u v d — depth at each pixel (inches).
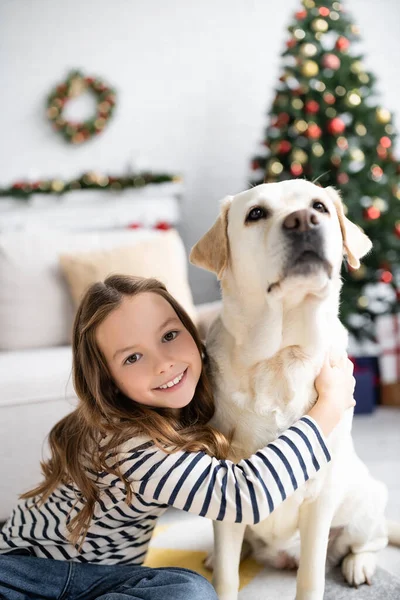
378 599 52.1
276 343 44.6
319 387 45.9
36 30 167.2
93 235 104.8
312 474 43.6
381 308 134.5
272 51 172.1
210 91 172.6
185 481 42.6
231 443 47.1
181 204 175.2
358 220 118.5
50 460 51.4
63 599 47.0
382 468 86.6
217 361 47.9
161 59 171.3
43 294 96.8
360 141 123.6
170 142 173.8
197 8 170.4
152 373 45.4
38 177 171.0
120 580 47.0
